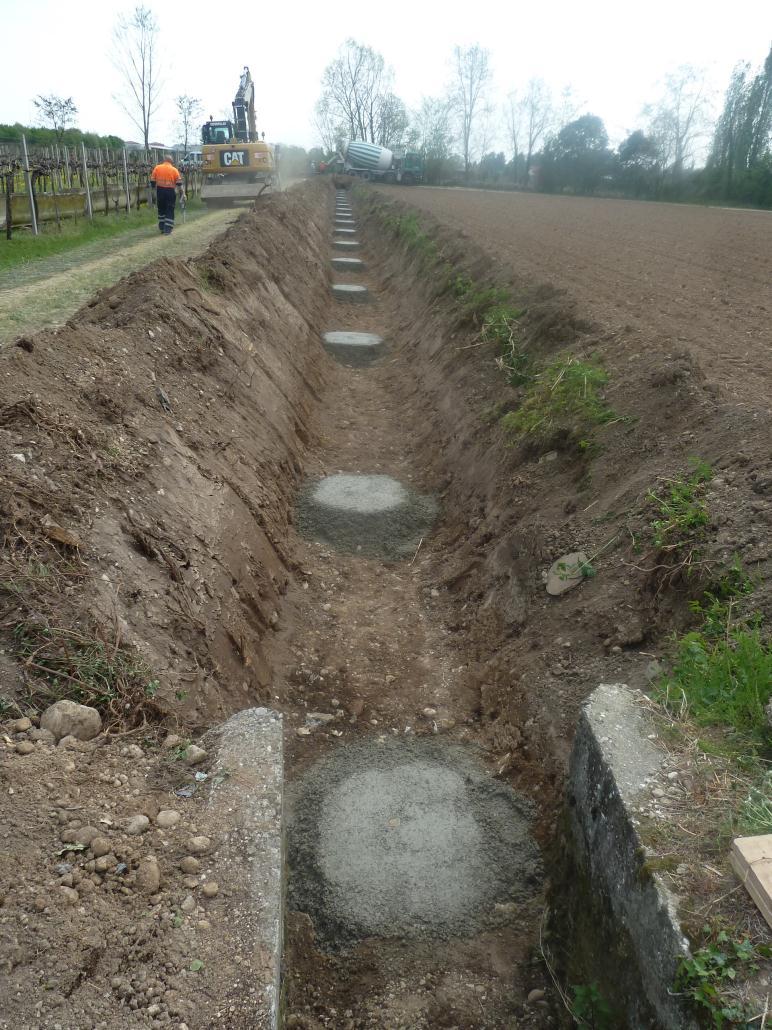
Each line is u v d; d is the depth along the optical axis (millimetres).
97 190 20312
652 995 2475
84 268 12414
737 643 3578
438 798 4430
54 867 2600
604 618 4703
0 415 4484
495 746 4777
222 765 3242
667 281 12266
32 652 3414
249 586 5562
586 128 51406
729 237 20188
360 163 56812
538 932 3619
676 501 4809
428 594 6629
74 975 2303
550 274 12547
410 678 5582
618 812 2869
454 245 15344
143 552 4547
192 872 2730
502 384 8539
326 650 5820
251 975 2396
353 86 75750
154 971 2377
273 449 7840
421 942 3611
